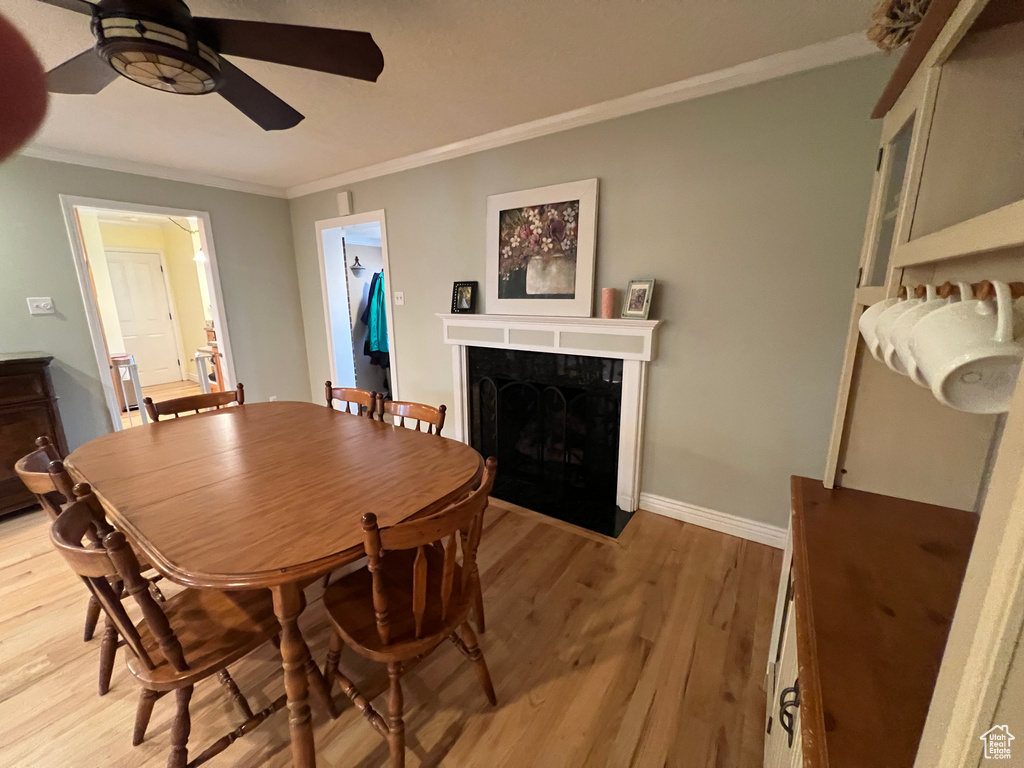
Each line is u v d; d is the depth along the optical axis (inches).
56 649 63.7
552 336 100.3
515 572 79.7
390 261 132.0
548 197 95.9
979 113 29.6
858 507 44.6
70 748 49.8
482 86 76.9
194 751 49.4
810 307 74.7
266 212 150.0
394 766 44.6
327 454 60.9
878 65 63.4
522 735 50.9
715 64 70.7
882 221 42.0
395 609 48.9
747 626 66.2
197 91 52.4
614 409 99.6
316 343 164.4
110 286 179.9
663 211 84.4
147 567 59.4
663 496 98.0
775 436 82.4
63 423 114.3
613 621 67.7
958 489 43.8
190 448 63.7
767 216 75.3
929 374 21.6
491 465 45.4
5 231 102.5
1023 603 12.4
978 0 22.5
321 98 80.8
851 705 25.2
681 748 49.2
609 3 55.0
